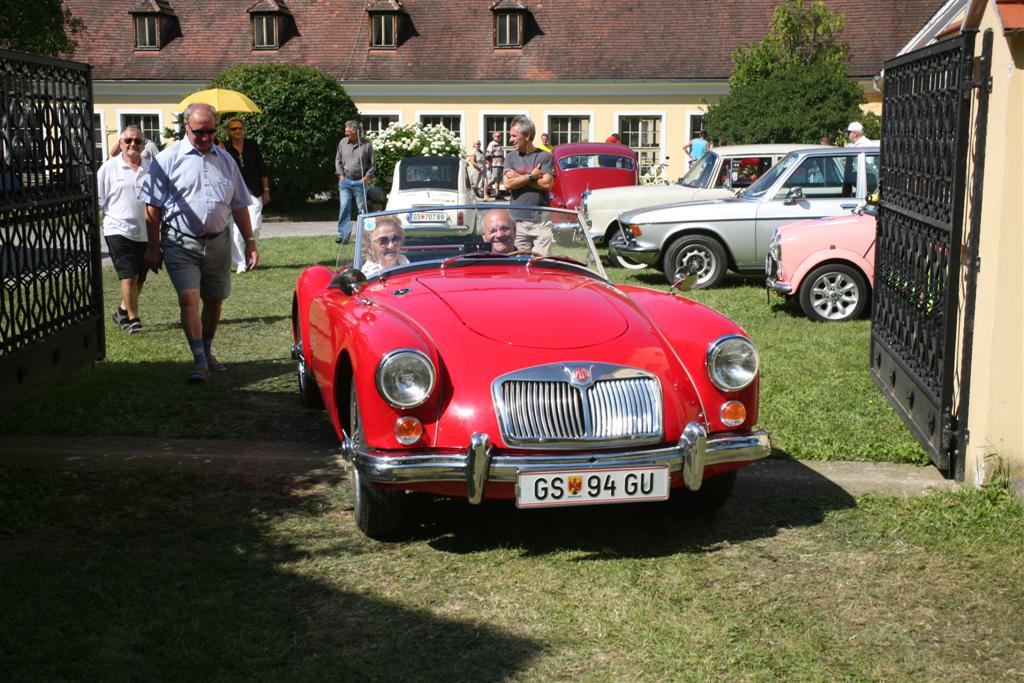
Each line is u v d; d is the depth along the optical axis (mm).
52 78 6652
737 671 3379
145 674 3336
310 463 5598
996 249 4832
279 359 8383
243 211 7691
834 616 3768
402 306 4766
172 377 7617
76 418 6395
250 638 3592
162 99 37656
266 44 37750
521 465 4090
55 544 4426
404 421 4117
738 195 12734
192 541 4496
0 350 5809
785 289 10078
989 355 4926
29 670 3348
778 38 28531
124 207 9133
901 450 5672
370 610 3832
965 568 4180
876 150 12039
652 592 3984
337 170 17797
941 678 3336
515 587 4043
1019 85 4668
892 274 6664
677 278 5555
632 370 4301
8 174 5938
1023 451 4996
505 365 4258
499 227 5703
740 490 5184
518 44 36844
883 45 34906
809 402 6762
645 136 36625
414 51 37188
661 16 36844
